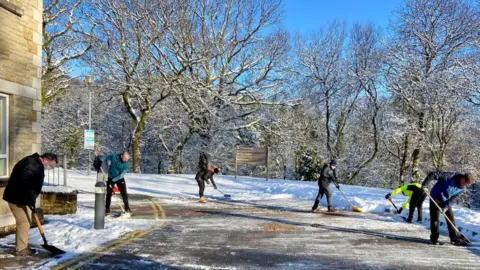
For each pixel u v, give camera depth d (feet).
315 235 26.61
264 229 28.48
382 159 108.37
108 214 33.65
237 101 93.56
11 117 25.16
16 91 25.38
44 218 29.30
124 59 79.20
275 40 94.02
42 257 19.31
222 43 88.79
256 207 40.96
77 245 21.75
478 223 29.45
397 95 81.00
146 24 78.95
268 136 105.09
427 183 25.23
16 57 25.49
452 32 72.02
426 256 21.30
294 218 33.99
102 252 20.61
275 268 18.48
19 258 18.98
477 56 64.95
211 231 27.37
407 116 83.05
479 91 62.64
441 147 77.56
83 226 27.02
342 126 103.09
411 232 28.25
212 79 90.53
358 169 95.14
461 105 69.36
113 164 33.06
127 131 120.67
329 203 38.19
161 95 81.46
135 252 20.92
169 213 35.76
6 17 24.58
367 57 90.38
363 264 19.48
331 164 38.34
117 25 77.66
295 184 61.57
